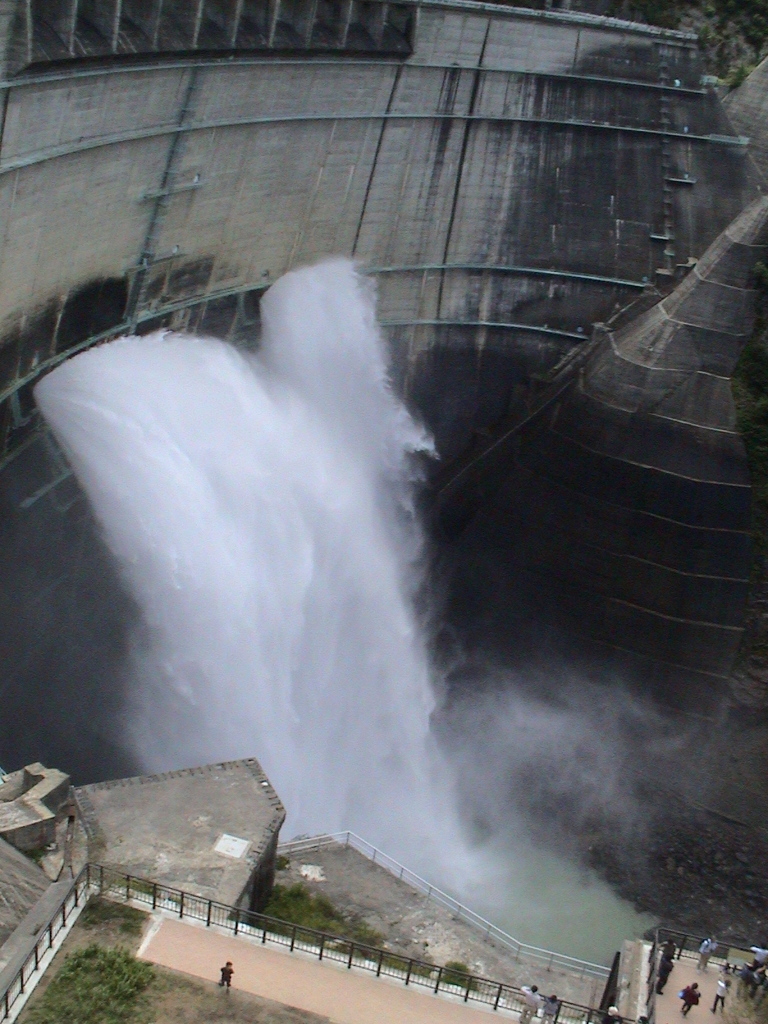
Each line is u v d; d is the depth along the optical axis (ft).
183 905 96.73
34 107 139.95
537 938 182.39
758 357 215.51
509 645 219.41
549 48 220.64
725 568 210.79
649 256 238.07
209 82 170.09
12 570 167.63
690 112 239.91
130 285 176.96
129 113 158.40
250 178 189.78
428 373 239.50
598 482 216.54
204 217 184.14
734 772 204.03
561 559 217.56
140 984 88.58
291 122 190.29
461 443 245.65
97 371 175.42
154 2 154.10
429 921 130.62
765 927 185.88
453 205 225.76
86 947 90.79
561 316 239.50
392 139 210.38
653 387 215.31
